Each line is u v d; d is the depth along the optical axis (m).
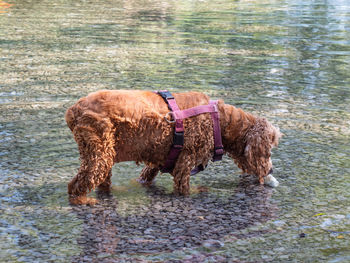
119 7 20.92
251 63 10.59
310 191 4.94
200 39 13.34
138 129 4.64
